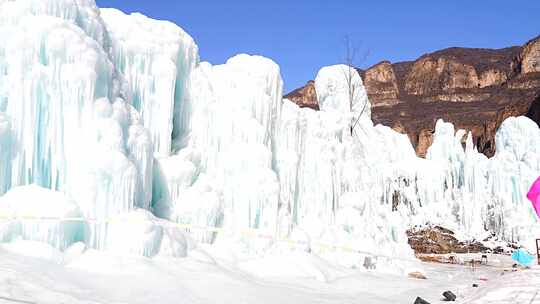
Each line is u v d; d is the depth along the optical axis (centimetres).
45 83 1217
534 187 1680
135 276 1091
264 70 1853
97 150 1220
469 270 2670
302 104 11294
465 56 12875
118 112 1320
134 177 1273
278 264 1535
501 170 4209
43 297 873
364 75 11938
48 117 1226
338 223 2077
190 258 1330
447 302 1316
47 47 1219
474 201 4197
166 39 1622
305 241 1745
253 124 1728
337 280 1579
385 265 2066
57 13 1287
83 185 1197
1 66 1212
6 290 856
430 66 11988
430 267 2792
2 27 1223
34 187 1145
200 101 1728
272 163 1875
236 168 1652
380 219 2412
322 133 2166
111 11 1608
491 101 10231
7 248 1043
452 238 3934
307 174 2042
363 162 2502
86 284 998
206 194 1527
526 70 10612
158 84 1576
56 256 1074
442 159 4566
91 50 1274
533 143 4353
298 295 1234
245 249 1571
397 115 10538
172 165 1498
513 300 1080
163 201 1481
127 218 1220
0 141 1130
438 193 4297
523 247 3791
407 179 4319
